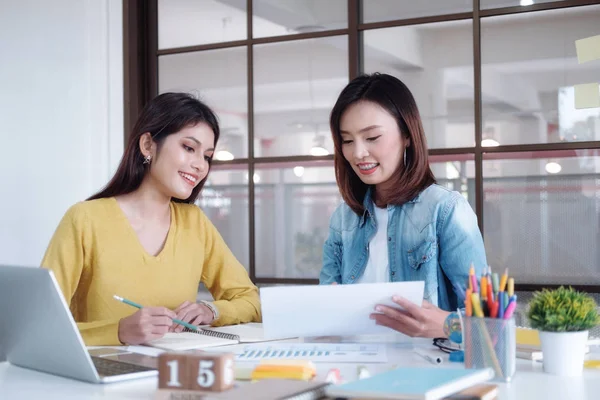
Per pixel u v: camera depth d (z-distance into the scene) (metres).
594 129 2.48
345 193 1.88
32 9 3.17
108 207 1.84
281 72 2.95
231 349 1.47
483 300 1.20
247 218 3.00
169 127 1.85
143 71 3.15
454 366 1.26
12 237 3.19
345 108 1.79
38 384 1.21
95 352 1.45
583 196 2.49
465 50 2.65
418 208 1.79
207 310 1.81
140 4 3.14
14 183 3.19
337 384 1.00
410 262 1.79
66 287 1.77
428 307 1.45
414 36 2.73
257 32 2.99
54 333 1.20
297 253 2.92
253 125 2.99
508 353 1.16
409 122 1.77
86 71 3.10
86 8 3.09
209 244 2.02
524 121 2.57
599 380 1.17
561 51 2.52
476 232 1.75
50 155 3.14
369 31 2.80
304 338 1.59
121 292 1.80
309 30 2.89
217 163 3.06
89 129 3.10
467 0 2.65
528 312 1.25
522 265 2.57
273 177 2.96
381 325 1.45
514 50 2.58
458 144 2.66
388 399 0.92
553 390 1.10
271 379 1.04
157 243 1.89
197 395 0.98
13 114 3.20
